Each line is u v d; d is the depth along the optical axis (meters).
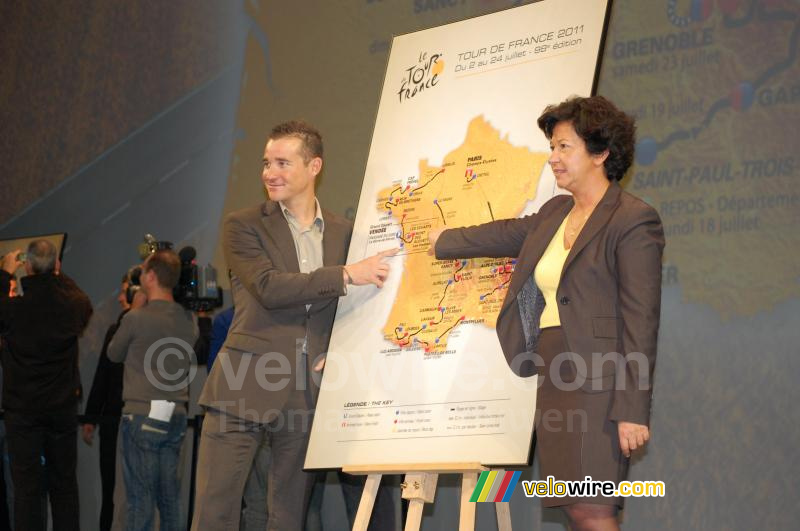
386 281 2.98
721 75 4.20
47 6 6.64
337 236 3.27
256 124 5.60
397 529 4.33
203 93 5.84
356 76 5.28
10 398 5.01
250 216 3.26
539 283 2.52
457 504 4.52
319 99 5.38
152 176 5.98
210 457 3.08
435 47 3.14
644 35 4.41
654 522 4.09
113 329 5.21
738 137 4.12
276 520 3.10
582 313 2.36
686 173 4.23
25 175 6.55
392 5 5.20
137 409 4.40
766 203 4.03
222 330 4.43
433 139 3.03
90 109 6.34
